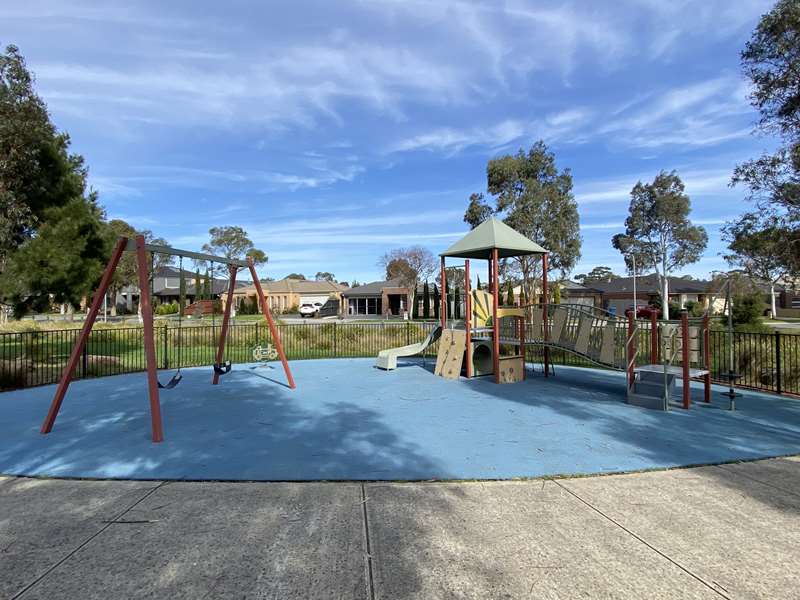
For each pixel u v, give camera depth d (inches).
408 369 448.8
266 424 236.2
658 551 113.1
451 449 193.8
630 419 247.6
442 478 160.4
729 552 112.7
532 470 168.7
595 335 332.2
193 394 318.7
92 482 158.2
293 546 115.0
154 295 2273.6
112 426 232.7
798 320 1489.9
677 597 95.2
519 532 122.6
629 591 97.1
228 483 156.7
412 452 189.6
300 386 351.6
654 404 275.7
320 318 1796.3
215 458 182.2
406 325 716.0
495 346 369.1
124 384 360.5
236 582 99.7
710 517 131.6
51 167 517.7
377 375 409.1
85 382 370.9
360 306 2177.7
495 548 114.3
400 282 2021.4
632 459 181.3
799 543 117.1
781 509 137.1
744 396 314.7
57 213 501.4
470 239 410.3
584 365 475.8
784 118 428.1
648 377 307.3
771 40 414.6
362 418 249.1
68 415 257.3
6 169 466.0
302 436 213.9
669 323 313.9
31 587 97.7
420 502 141.4
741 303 652.1
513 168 1047.6
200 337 650.2
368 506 138.3
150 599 93.7
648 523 127.9
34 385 356.5
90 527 125.0
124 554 111.2
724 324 560.7
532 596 95.3
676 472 167.8
